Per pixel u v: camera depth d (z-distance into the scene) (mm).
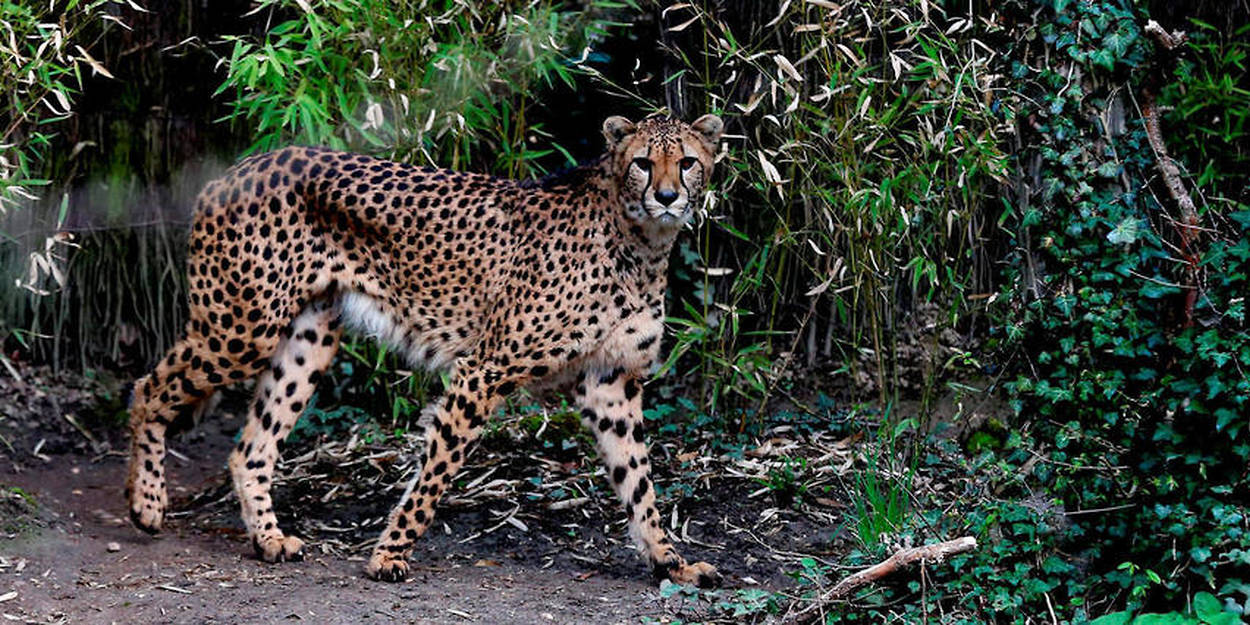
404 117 11000
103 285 12820
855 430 11742
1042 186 9859
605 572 9836
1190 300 9133
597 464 11555
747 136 12016
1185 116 11211
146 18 12633
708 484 11164
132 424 10188
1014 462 9875
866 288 11297
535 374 9539
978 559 9062
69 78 12383
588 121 13484
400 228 9734
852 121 10445
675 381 12789
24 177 11828
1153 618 8133
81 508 10898
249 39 12789
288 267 9688
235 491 10273
